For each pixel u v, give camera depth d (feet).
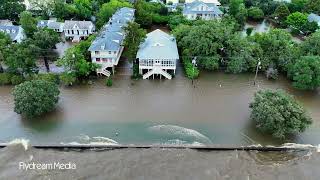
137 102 218.79
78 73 239.50
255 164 168.55
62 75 234.58
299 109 186.09
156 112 208.33
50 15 358.23
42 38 266.57
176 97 225.97
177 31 283.38
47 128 191.42
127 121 199.11
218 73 261.44
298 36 342.85
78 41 312.91
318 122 203.10
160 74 248.32
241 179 158.92
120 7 344.90
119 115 204.54
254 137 187.62
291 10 387.96
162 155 171.83
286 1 404.36
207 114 207.62
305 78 228.22
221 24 285.84
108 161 167.63
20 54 231.50
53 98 203.92
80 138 183.62
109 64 250.78
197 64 264.11
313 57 233.35
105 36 260.21
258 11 384.27
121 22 294.25
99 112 207.10
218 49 266.77
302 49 260.42
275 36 270.67
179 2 406.82
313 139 187.52
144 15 341.82
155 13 361.10
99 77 249.55
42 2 354.54
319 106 221.05
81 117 201.77
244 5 392.27
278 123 180.96
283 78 257.55
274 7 391.24
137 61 263.49
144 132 189.98
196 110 211.41
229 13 369.30
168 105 216.33
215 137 187.01
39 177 156.46
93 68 242.99
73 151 174.70
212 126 196.24
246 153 175.94
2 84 235.81
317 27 333.83
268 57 263.29
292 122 179.52
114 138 184.65
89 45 263.08
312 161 171.32
